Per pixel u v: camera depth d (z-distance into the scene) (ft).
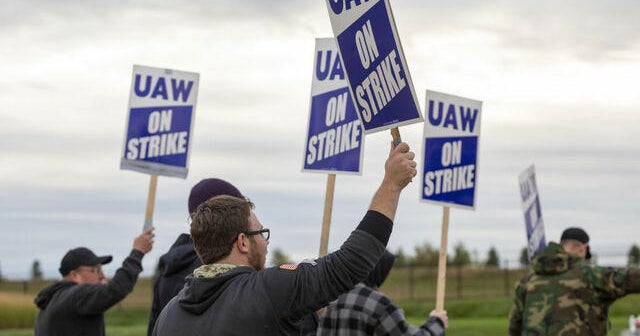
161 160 31.14
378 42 15.53
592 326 26.27
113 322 108.58
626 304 107.04
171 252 21.34
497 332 76.59
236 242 14.78
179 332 14.48
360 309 20.93
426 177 27.17
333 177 22.99
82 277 28.78
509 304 118.42
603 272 26.05
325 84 23.59
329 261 14.29
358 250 14.26
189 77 31.48
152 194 30.86
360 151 22.77
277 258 77.36
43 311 28.35
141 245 28.96
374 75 15.72
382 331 20.88
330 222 22.74
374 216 14.55
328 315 21.22
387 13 15.25
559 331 26.30
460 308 118.83
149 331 21.59
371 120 15.87
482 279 142.92
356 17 15.89
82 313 27.76
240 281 14.43
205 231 14.74
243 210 14.92
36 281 120.78
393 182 14.75
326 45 23.80
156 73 31.45
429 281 144.87
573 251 30.83
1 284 119.03
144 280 129.49
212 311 14.35
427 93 27.48
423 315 116.67
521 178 37.70
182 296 14.99
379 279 21.97
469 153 27.99
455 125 27.84
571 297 26.37
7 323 96.63
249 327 14.05
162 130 31.32
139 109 31.35
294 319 14.17
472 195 27.81
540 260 26.99
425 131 27.37
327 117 23.43
